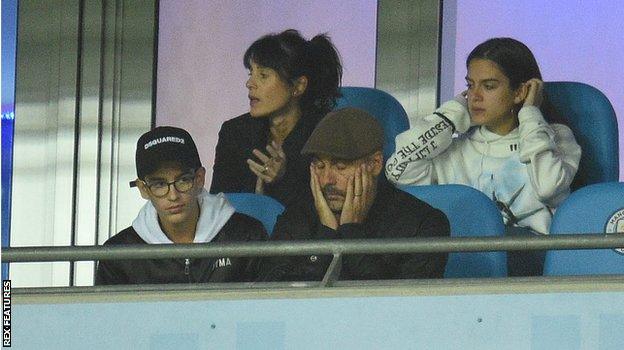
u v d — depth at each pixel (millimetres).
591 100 18297
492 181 18094
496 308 13578
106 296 14070
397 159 18250
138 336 13977
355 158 16141
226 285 14164
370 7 20609
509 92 18188
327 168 16203
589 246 13609
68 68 21359
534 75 18250
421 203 16234
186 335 13930
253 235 16406
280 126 19688
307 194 19359
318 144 16156
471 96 18281
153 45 21203
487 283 13766
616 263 15945
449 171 18312
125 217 21141
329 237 15969
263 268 15844
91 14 21406
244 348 13844
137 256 14070
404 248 13836
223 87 20906
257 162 19688
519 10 20266
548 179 17672
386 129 19141
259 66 19734
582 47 20094
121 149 21188
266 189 19594
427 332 13609
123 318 14008
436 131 18172
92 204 21141
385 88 20500
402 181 18266
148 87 21172
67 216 21141
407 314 13648
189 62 21062
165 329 13961
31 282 20625
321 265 15492
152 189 16203
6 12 21594
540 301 13547
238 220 16469
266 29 20812
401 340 13633
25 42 21547
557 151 17875
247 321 13859
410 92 20469
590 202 16203
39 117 21422
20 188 21297
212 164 20812
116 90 21266
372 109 19312
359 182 16125
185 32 21094
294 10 20734
